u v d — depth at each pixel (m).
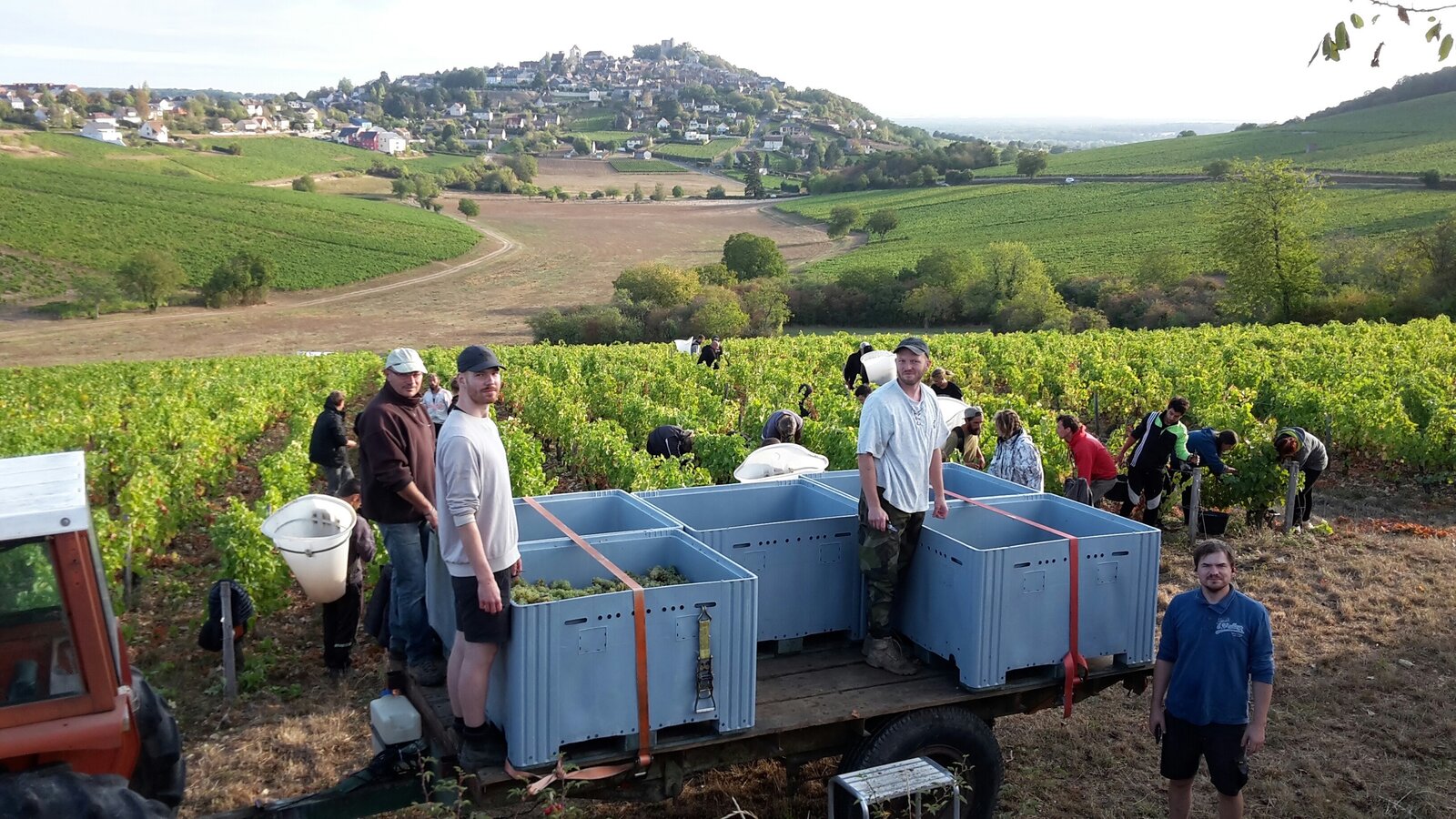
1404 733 6.45
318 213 106.94
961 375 26.25
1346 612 8.55
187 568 10.84
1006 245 65.62
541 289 85.94
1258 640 4.84
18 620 3.29
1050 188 122.50
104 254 82.62
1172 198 104.31
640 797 4.27
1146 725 6.69
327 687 7.43
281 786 5.94
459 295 83.06
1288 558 10.23
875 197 138.62
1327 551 10.35
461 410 4.20
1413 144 114.06
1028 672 5.04
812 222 126.94
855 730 4.64
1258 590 9.26
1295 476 11.02
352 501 7.84
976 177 144.75
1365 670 7.41
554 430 18.20
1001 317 62.28
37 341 60.03
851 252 97.56
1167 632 5.05
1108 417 20.33
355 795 4.23
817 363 29.16
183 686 7.44
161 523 11.16
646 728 4.10
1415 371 20.84
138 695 4.29
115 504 14.55
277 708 7.04
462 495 4.00
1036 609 4.80
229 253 87.88
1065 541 4.83
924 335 61.66
